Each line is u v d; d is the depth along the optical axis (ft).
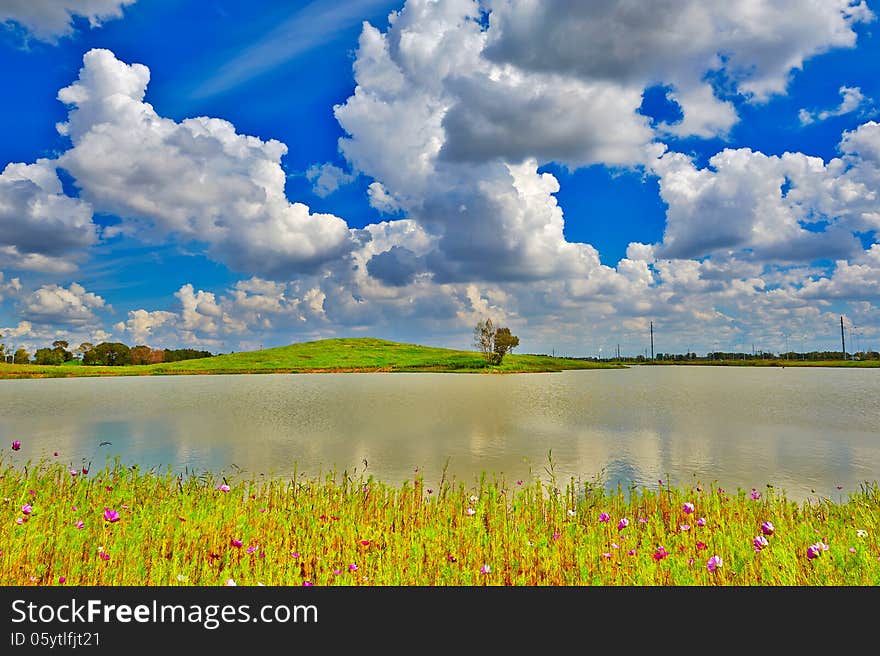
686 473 67.10
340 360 515.09
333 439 92.73
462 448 84.43
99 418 127.03
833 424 116.16
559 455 78.59
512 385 276.82
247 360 515.09
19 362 495.82
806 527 32.81
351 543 30.42
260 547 29.76
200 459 75.51
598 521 36.27
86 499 39.47
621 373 487.61
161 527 30.22
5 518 31.30
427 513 39.55
